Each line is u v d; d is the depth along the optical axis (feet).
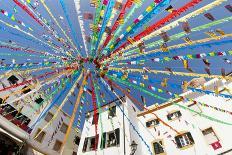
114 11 12.19
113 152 42.80
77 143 70.59
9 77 53.47
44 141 59.00
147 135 47.21
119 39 14.05
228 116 39.70
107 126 50.16
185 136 41.68
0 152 47.83
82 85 20.16
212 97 44.24
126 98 54.03
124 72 18.26
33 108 56.34
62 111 69.62
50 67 19.67
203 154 36.94
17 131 51.93
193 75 16.22
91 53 18.48
